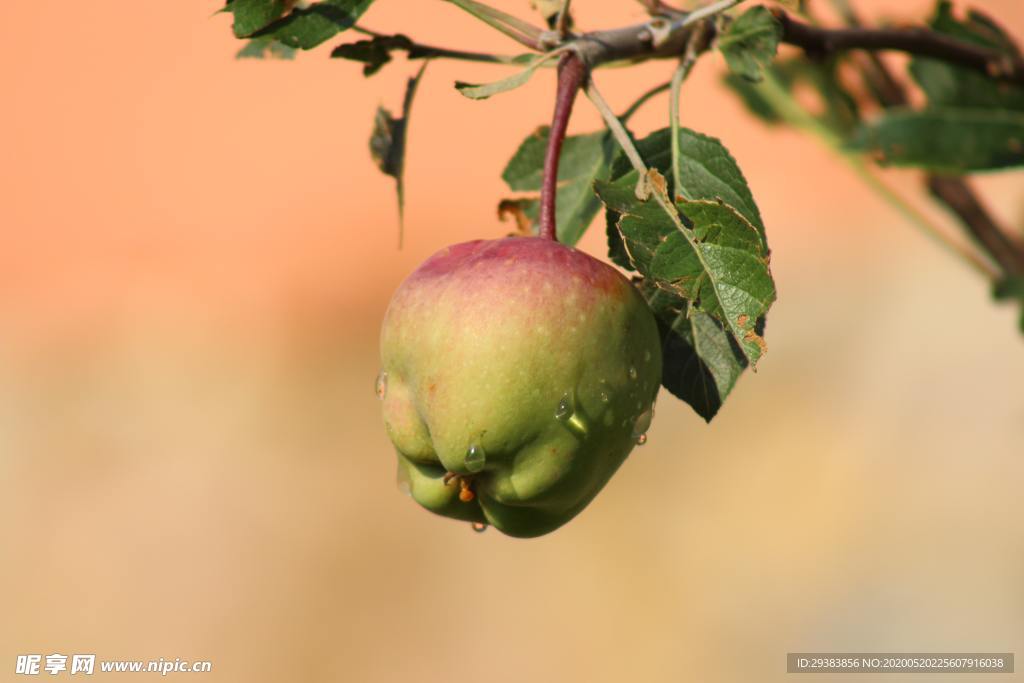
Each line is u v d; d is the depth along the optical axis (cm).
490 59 614
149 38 5025
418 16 3591
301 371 3284
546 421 529
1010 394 2120
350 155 4362
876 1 2078
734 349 569
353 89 4662
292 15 582
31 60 4953
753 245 512
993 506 1984
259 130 4525
